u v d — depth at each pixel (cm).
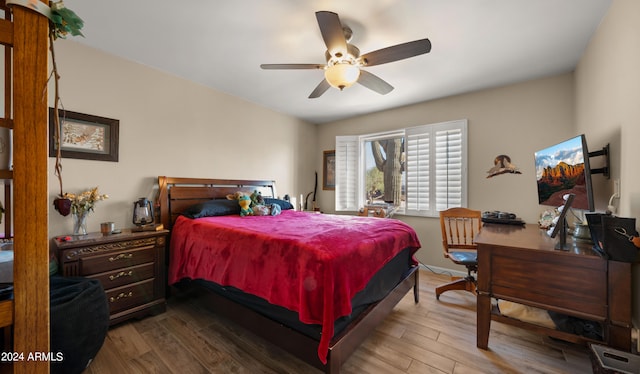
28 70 65
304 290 131
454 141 320
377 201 416
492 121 297
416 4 163
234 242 180
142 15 178
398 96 325
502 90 291
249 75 275
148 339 182
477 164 306
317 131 472
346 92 315
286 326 148
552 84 264
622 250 127
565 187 181
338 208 421
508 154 288
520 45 210
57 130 81
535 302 150
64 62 205
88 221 218
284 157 409
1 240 117
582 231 166
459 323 204
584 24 184
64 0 162
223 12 174
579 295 138
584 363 155
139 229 219
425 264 342
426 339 182
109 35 203
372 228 204
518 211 282
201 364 156
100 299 156
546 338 182
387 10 169
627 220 127
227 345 176
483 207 302
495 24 183
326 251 138
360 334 149
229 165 330
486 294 167
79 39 210
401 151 396
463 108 316
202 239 209
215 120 313
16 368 65
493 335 187
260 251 161
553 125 263
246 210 278
